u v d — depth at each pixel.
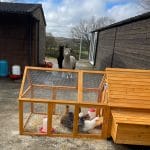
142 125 3.89
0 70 9.67
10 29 9.79
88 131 4.68
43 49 15.48
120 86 4.47
